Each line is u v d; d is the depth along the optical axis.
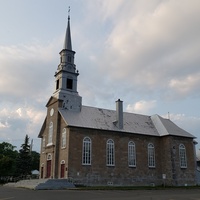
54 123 45.97
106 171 43.03
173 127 52.34
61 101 46.16
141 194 27.64
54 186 35.38
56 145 43.78
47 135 47.78
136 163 46.53
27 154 64.81
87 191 30.91
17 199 21.94
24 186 37.72
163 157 49.12
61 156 42.59
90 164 41.94
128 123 49.88
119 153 45.31
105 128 45.09
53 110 47.28
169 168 47.34
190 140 51.59
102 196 24.89
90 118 46.09
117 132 46.22
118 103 48.50
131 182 44.84
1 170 61.00
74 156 40.94
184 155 49.69
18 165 63.38
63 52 50.06
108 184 42.59
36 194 26.47
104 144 44.28
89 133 43.44
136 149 47.38
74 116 44.88
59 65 49.91
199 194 28.53
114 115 50.00
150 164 48.03
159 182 47.75
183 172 48.22
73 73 49.12
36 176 64.44
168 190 35.41
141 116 54.81
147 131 49.97
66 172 39.91
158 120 53.72
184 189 38.22
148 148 48.78
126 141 46.75
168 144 48.66
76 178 40.09
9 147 76.06
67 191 30.69
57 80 49.31
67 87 48.28
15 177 62.81
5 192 28.92
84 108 48.16
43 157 49.28
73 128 42.22
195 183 49.16
